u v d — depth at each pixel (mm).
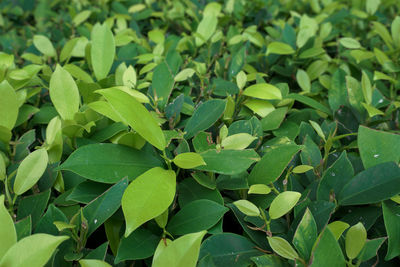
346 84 1185
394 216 768
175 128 1131
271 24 2115
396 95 1426
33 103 1316
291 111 1249
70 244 755
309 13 2264
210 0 2311
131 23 1908
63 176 949
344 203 839
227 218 961
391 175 813
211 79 1514
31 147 1170
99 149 869
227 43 1716
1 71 1246
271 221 839
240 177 901
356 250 697
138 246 753
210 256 706
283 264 735
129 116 768
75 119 1021
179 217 824
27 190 896
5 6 2328
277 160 860
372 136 903
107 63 1255
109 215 774
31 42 1816
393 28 1536
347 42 1524
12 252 584
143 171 861
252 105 1172
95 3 2352
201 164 789
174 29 2100
